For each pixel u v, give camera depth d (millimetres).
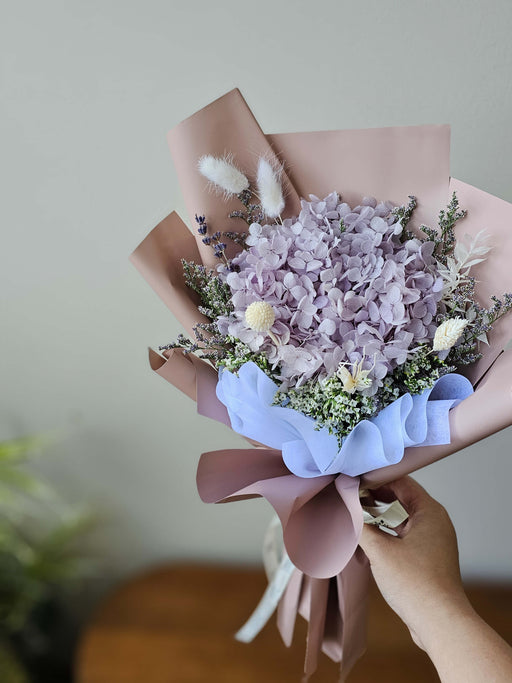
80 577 1012
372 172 501
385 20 614
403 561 494
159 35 652
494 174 652
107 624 854
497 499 814
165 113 681
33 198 743
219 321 463
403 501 566
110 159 709
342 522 480
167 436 865
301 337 444
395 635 811
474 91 625
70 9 654
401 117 649
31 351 838
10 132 713
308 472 475
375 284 436
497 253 475
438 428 441
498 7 593
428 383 445
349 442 442
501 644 441
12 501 925
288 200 512
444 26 607
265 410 467
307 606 645
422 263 461
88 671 799
